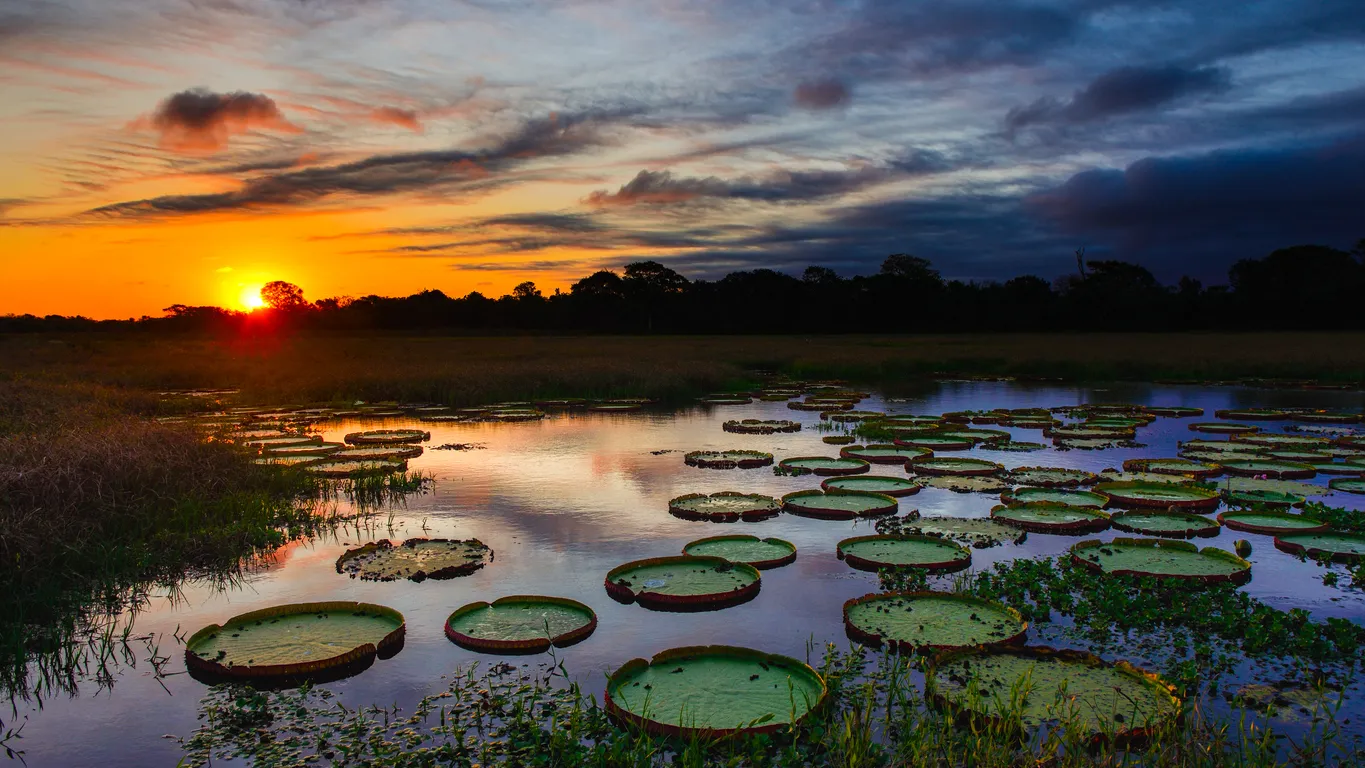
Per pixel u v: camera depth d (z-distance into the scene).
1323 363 27.48
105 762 4.10
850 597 6.28
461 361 31.53
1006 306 68.12
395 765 4.03
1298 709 4.50
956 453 12.73
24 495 7.47
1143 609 5.80
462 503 9.40
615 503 9.38
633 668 4.90
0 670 5.13
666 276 76.50
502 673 5.00
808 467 11.17
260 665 4.96
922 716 4.41
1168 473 10.62
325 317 73.69
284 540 7.89
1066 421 16.84
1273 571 6.85
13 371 23.67
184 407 19.05
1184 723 4.28
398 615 5.75
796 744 4.16
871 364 30.50
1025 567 6.65
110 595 6.32
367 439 14.21
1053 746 3.98
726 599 6.10
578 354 37.22
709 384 24.12
